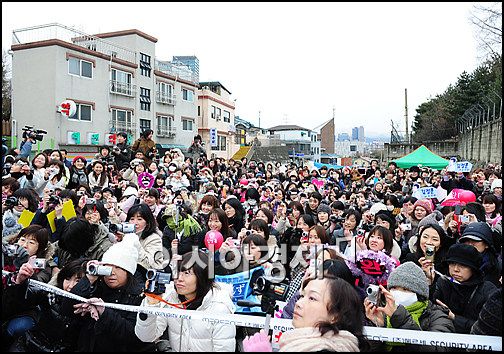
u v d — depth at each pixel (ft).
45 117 68.49
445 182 31.35
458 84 99.86
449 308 9.53
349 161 147.23
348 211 18.39
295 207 20.63
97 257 11.70
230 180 38.14
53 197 14.79
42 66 68.59
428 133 114.62
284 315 9.34
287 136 166.61
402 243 15.93
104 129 78.28
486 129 68.23
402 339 7.50
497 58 61.00
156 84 93.76
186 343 8.74
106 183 24.73
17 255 9.88
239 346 9.63
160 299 8.68
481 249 10.84
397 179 38.22
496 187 22.56
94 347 8.57
